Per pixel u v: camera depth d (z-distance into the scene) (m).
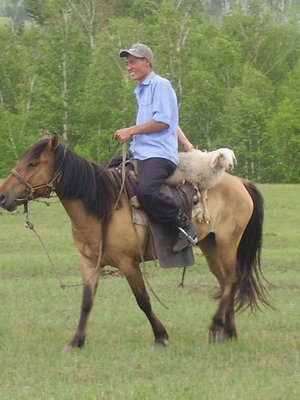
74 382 9.41
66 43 54.34
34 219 26.02
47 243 21.72
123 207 10.91
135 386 9.13
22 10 130.38
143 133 10.89
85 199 10.76
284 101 53.78
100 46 56.78
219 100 54.06
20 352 10.84
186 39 56.25
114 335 11.82
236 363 10.32
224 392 8.92
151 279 16.66
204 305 14.12
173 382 9.33
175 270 17.70
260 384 9.28
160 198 10.80
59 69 54.28
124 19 59.56
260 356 10.64
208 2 121.38
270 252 19.98
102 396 8.71
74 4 69.62
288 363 10.30
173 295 15.02
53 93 54.06
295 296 15.10
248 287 11.95
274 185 36.66
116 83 54.50
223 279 12.03
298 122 51.91
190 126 54.56
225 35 62.44
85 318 10.98
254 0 68.62
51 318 13.05
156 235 11.02
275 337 11.76
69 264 18.28
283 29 68.44
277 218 26.91
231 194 11.79
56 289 15.56
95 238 10.84
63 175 10.70
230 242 11.80
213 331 11.57
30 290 15.46
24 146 52.09
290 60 70.31
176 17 56.50
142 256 11.08
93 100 53.81
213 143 54.38
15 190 10.60
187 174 11.27
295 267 18.39
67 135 54.16
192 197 11.25
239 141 52.50
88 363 10.24
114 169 11.12
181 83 54.66
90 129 54.16
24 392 8.95
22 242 21.83
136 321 12.77
